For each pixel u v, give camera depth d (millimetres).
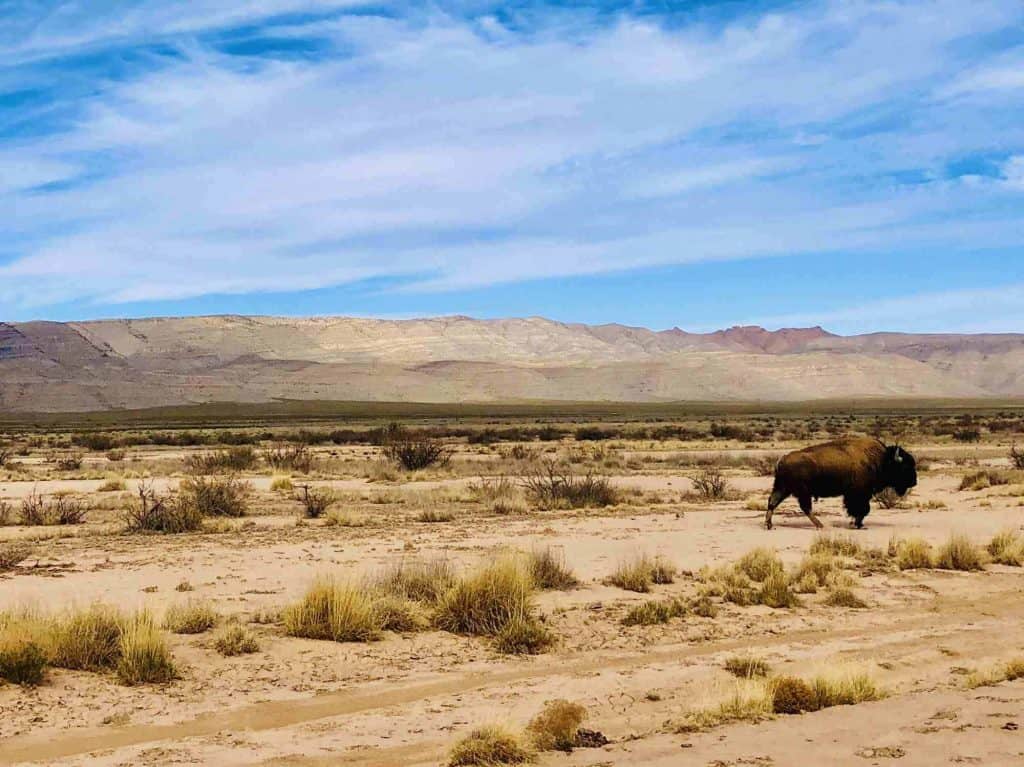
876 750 8266
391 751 8945
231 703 10609
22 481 44375
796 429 111750
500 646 13203
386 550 21344
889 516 28578
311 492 36812
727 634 14188
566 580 17328
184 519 25594
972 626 14766
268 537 23938
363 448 81250
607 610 15430
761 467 49469
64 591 16172
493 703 10594
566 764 8320
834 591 16578
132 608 14672
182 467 53438
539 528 25719
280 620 14211
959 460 58031
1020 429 110812
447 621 14305
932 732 8852
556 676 11859
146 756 8727
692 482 41938
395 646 13266
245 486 36844
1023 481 40156
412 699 10898
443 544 22469
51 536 24484
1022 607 16297
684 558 20562
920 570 19531
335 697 10945
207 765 8484
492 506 31328
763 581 17797
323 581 14602
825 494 25453
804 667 12180
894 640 13789
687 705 10484
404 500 34438
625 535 24156
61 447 88125
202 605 14305
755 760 8086
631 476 46906
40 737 9320
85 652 11719
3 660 11055
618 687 11312
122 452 75875
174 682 11312
